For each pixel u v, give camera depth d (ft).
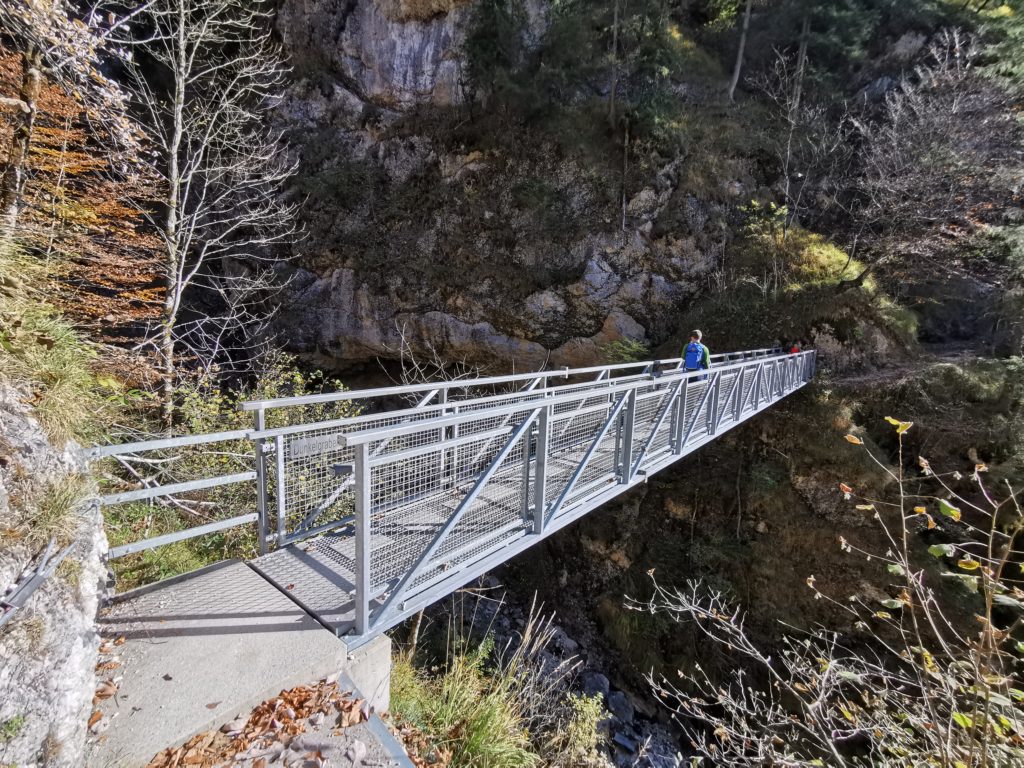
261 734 5.83
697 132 47.37
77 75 16.12
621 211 44.80
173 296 23.35
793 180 48.03
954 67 42.93
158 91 42.39
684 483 35.86
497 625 31.19
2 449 5.88
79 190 22.89
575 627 34.04
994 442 31.07
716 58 56.44
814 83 52.37
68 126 20.62
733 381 22.39
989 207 37.32
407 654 15.85
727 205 45.78
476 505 10.94
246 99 47.32
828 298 39.93
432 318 46.47
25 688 4.71
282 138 49.14
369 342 47.96
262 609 7.94
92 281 22.27
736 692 28.07
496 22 45.78
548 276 44.96
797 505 32.37
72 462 6.98
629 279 44.62
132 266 23.89
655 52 48.11
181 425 20.76
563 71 47.67
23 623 4.97
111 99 17.06
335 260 47.80
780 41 54.65
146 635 7.19
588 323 44.98
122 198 24.17
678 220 44.73
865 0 53.62
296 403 9.84
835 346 39.19
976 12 48.93
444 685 11.35
